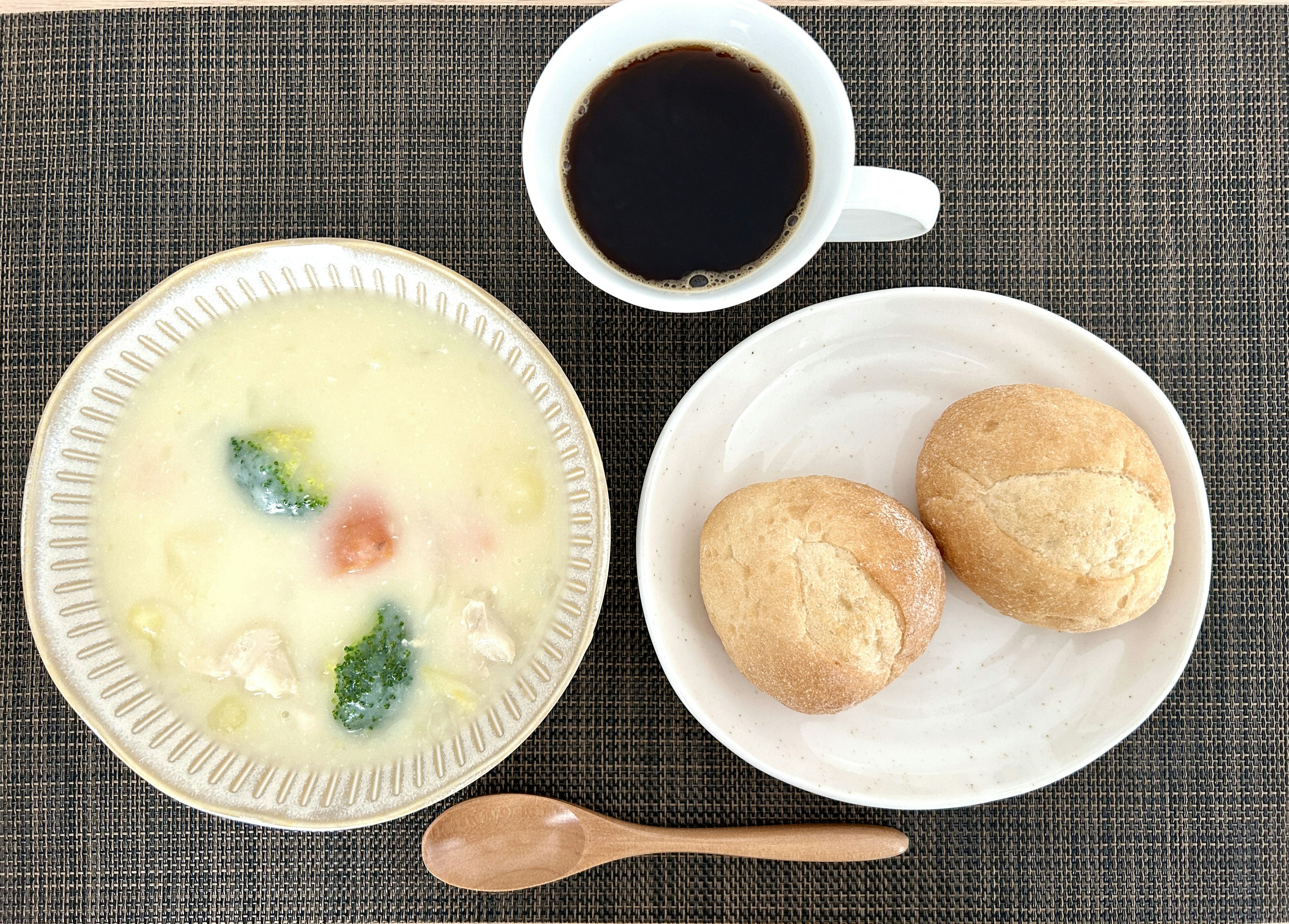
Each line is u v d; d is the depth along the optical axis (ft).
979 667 1.42
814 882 1.45
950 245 1.46
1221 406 1.47
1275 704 1.45
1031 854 1.45
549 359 1.32
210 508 1.39
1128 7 1.46
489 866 1.42
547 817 1.43
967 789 1.40
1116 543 1.27
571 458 1.35
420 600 1.39
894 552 1.27
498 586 1.38
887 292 1.36
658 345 1.45
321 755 1.37
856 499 1.30
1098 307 1.47
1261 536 1.46
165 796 1.44
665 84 1.22
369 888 1.44
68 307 1.44
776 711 1.41
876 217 1.28
